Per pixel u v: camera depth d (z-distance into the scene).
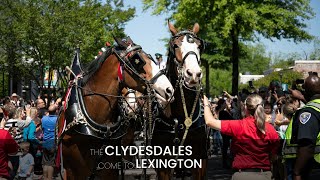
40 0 24.33
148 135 7.43
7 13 24.05
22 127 11.57
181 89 7.04
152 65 6.62
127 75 6.54
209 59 32.00
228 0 20.59
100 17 29.19
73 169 6.65
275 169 9.03
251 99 5.97
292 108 9.30
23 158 10.96
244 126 5.99
